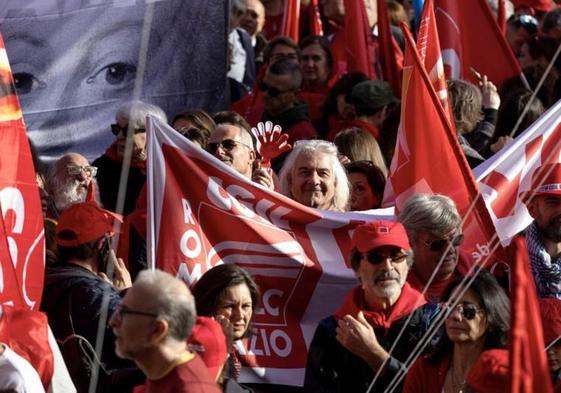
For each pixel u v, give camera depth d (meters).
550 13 24.75
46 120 20.44
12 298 13.84
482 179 17.41
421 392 13.61
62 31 20.38
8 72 14.05
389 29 24.64
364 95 21.89
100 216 15.14
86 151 20.47
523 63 24.34
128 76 20.56
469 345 13.41
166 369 10.98
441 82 18.22
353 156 19.47
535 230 16.23
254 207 16.27
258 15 29.31
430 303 14.59
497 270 15.70
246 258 16.25
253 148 18.56
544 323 13.55
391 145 20.64
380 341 14.39
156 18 20.75
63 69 20.39
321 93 25.00
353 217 16.67
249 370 15.91
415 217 15.36
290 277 16.33
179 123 19.50
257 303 14.16
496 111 21.53
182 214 15.98
